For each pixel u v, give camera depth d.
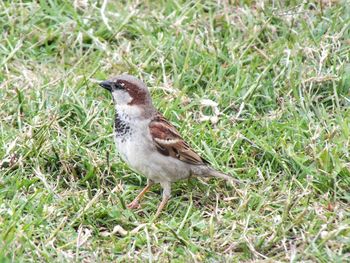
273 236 10.07
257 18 14.06
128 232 10.15
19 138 11.56
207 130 12.08
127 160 10.78
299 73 12.84
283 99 12.55
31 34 13.90
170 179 10.83
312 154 11.47
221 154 11.66
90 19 14.20
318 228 10.23
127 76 10.74
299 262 9.66
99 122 12.14
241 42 13.63
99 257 9.73
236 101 12.57
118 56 13.37
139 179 11.35
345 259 9.65
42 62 13.55
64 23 14.01
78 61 13.49
